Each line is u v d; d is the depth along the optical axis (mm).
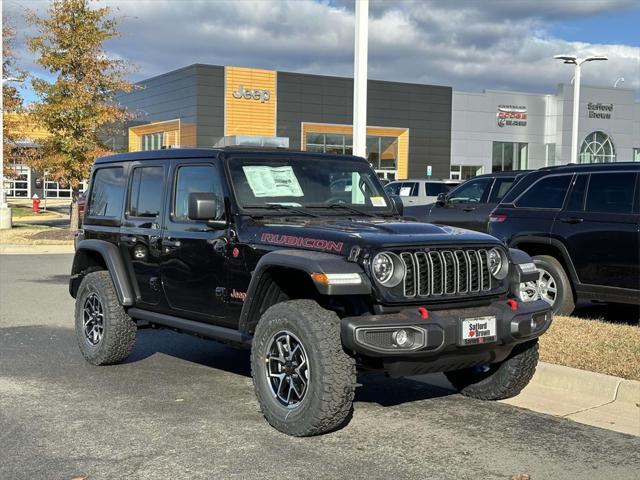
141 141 49000
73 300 11812
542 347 7281
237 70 43250
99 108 23750
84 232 7820
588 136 53125
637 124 54688
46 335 9000
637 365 6605
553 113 52906
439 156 49938
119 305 7242
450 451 5004
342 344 4961
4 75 29594
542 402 6223
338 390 4941
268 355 5355
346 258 4984
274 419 5293
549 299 8977
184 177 6543
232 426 5504
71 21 23375
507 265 5512
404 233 5277
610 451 5043
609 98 53406
